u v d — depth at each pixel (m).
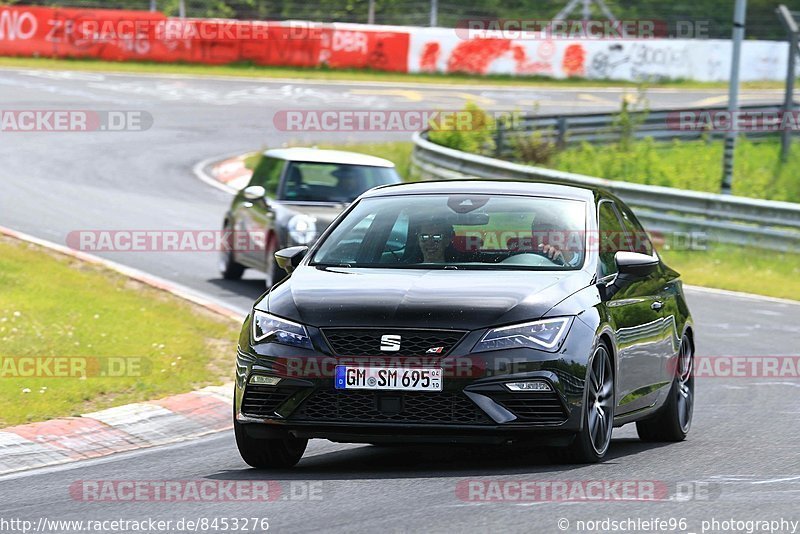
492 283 25.03
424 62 162.50
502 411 23.53
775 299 61.59
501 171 86.19
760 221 72.94
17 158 100.81
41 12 153.25
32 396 32.91
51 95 128.50
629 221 31.02
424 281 25.16
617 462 26.06
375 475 24.42
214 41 157.12
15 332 41.06
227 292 56.62
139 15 155.50
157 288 54.41
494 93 149.88
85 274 55.47
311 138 118.94
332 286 25.20
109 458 27.88
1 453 27.42
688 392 31.69
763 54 175.62
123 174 96.75
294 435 24.39
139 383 35.31
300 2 186.62
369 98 140.12
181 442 30.14
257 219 55.75
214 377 37.47
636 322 27.62
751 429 31.95
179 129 119.25
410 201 28.62
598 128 116.56
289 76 153.88
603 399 25.89
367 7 187.00
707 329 51.38
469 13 186.88
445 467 25.42
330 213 53.00
